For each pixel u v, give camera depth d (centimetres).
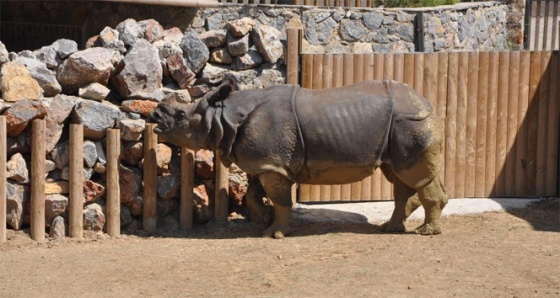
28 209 1812
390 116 1767
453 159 2072
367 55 2027
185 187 1888
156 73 1894
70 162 1795
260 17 2547
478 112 2072
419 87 2050
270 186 1783
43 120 1783
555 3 3306
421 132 1758
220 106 1783
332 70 2017
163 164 1889
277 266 1606
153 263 1642
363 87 1800
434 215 1812
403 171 1778
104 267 1620
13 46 2634
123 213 1862
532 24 3356
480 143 2078
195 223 1925
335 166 1778
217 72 1948
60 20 2595
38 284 1525
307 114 1761
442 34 2767
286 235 1817
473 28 3003
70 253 1716
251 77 1983
